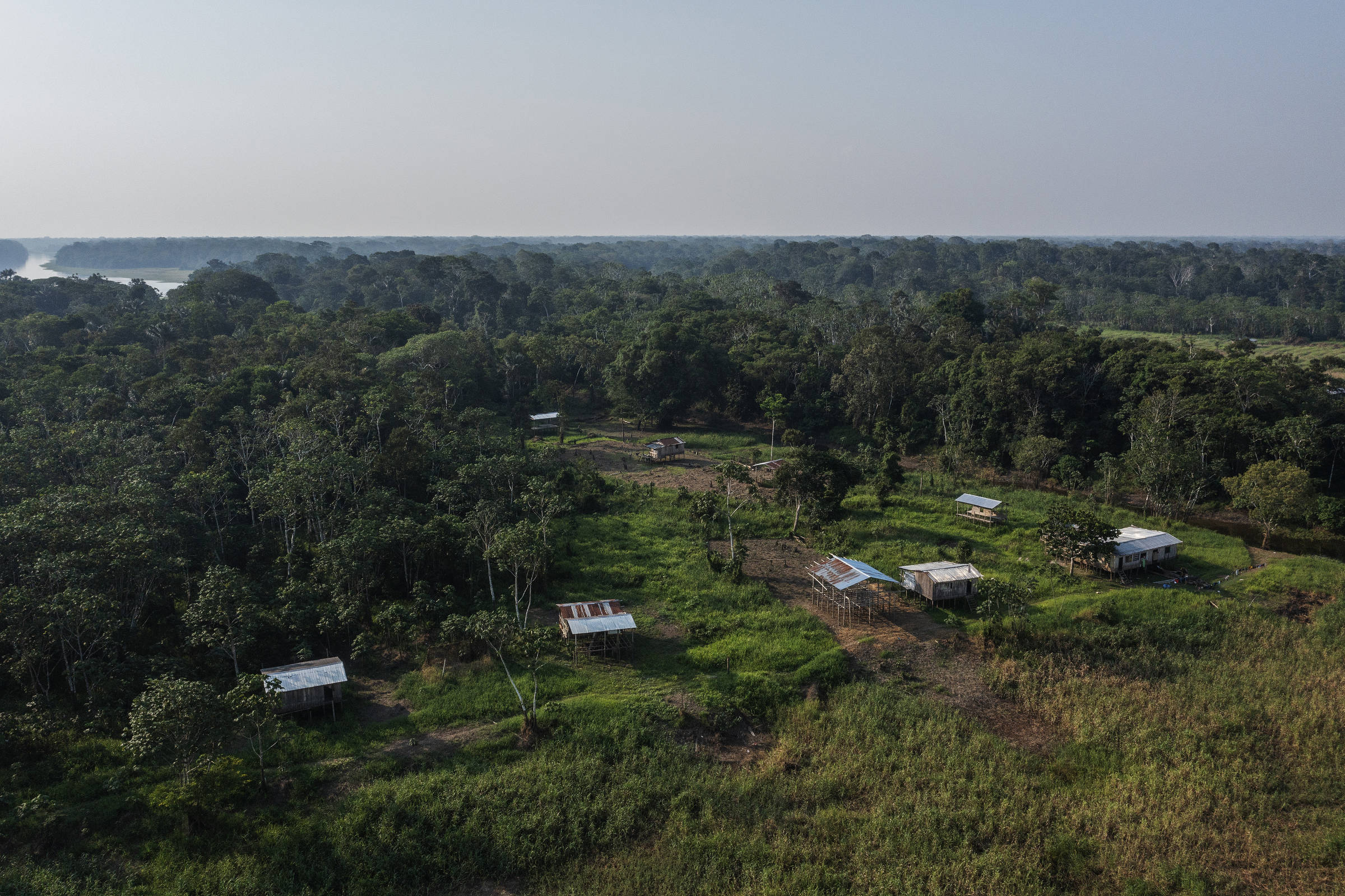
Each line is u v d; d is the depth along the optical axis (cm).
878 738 3519
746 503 6881
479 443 7194
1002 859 2755
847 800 3158
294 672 3647
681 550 5850
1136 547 5353
